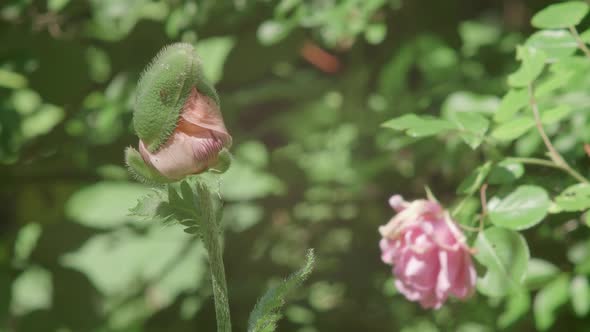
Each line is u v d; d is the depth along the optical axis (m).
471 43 0.89
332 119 0.97
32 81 0.92
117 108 0.90
